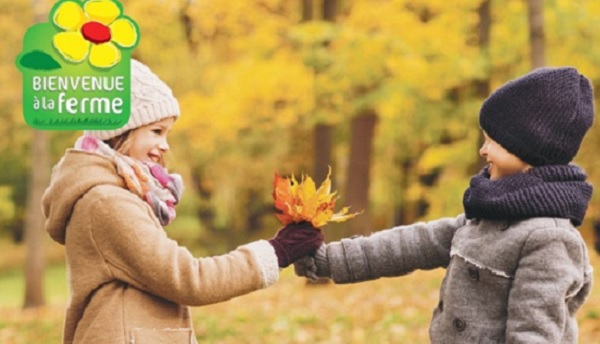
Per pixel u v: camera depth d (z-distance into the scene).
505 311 3.00
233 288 3.12
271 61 12.70
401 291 12.42
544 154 3.01
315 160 13.41
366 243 3.50
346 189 15.08
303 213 3.31
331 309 11.26
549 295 2.85
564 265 2.88
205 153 23.70
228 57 15.40
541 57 9.52
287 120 13.41
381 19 11.82
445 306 3.15
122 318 3.04
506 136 3.03
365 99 11.94
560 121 3.00
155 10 13.89
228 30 14.12
